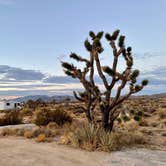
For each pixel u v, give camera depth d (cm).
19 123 2736
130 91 1567
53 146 1336
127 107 2261
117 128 1895
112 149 1223
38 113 2341
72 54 1675
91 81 1678
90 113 1747
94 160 1023
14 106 7375
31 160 984
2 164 906
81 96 1761
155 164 971
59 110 2358
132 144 1398
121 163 977
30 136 1695
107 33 1619
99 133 1348
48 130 1772
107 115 1598
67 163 958
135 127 2122
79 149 1252
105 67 1558
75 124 1942
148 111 4094
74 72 1681
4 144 1398
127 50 1589
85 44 1666
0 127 2297
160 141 1543
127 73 1553
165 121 2727
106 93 1608
